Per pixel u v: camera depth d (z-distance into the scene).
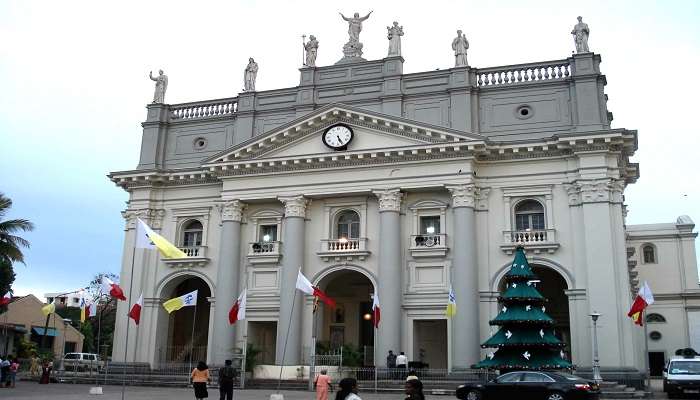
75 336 57.75
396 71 33.00
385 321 29.59
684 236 49.25
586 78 30.06
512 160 30.31
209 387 29.19
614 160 28.98
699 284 48.25
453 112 31.62
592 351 27.34
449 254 30.16
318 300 31.75
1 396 23.56
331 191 31.83
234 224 33.38
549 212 29.44
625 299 27.70
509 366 21.58
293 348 30.70
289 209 32.38
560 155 29.69
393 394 25.92
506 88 31.55
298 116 34.19
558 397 19.23
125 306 34.72
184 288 36.88
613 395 24.19
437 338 31.47
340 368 28.62
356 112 31.45
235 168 33.31
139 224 21.84
